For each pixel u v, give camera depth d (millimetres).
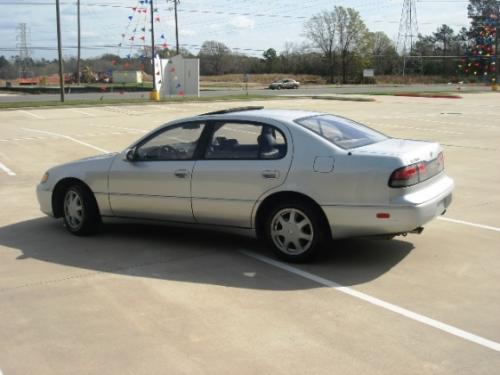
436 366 3686
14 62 116500
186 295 5027
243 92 55062
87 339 4191
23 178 11062
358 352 3898
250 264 5848
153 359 3867
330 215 5539
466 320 4391
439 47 110125
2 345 4133
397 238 6656
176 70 46219
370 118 24406
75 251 6430
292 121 5910
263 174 5781
